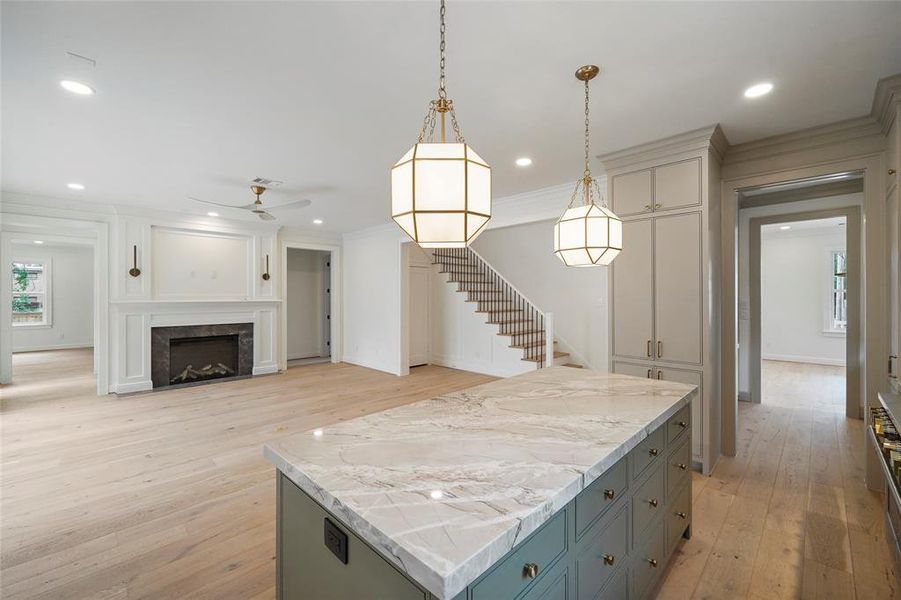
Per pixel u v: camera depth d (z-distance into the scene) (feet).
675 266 10.44
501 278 24.43
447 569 2.46
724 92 8.07
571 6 5.67
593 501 4.41
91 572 6.47
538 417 5.65
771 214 16.21
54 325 31.71
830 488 9.29
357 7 5.68
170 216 19.06
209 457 10.98
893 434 6.17
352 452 4.40
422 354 24.91
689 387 7.40
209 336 20.43
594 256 6.33
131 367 18.06
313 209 18.74
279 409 15.47
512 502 3.33
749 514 8.24
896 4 5.59
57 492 9.04
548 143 10.75
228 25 6.05
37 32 6.12
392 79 7.63
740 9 5.73
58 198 16.38
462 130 9.91
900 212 7.58
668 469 6.47
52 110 8.72
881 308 8.96
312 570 4.03
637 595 5.49
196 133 10.02
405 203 3.99
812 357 25.35
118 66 7.10
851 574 6.47
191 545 7.18
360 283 24.97
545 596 3.62
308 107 8.72
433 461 4.16
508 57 6.92
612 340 11.58
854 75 7.45
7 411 15.20
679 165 10.36
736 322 11.16
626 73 7.42
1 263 19.57
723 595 6.07
